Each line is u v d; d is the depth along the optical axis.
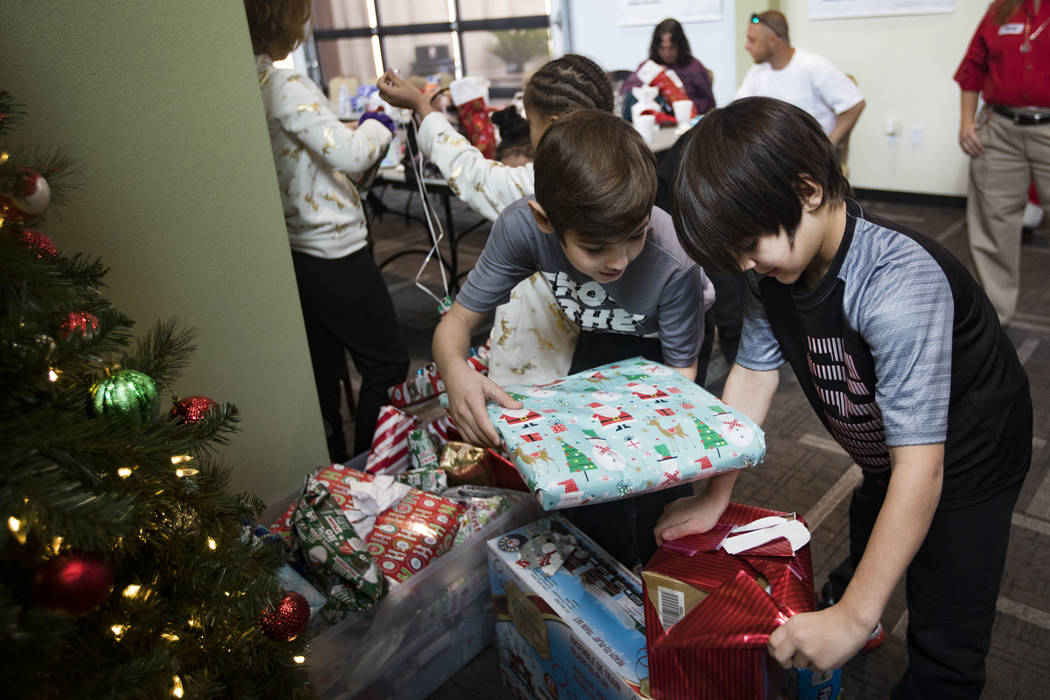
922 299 0.89
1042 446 2.22
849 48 4.79
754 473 2.19
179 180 1.39
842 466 2.21
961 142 2.79
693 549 1.15
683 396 1.13
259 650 1.02
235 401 1.59
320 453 1.79
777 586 1.05
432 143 1.76
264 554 1.08
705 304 1.47
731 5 5.27
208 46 1.38
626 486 0.96
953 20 4.34
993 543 1.07
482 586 1.55
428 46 6.91
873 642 1.55
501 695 1.51
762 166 0.83
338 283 1.93
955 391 1.01
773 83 3.63
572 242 1.05
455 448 1.78
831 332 0.99
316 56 7.41
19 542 0.68
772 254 0.88
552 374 1.69
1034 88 2.52
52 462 0.70
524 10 6.35
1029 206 3.72
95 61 1.25
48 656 0.66
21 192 0.85
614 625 1.23
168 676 0.80
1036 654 1.53
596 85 1.50
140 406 0.85
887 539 0.90
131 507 0.72
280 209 1.56
